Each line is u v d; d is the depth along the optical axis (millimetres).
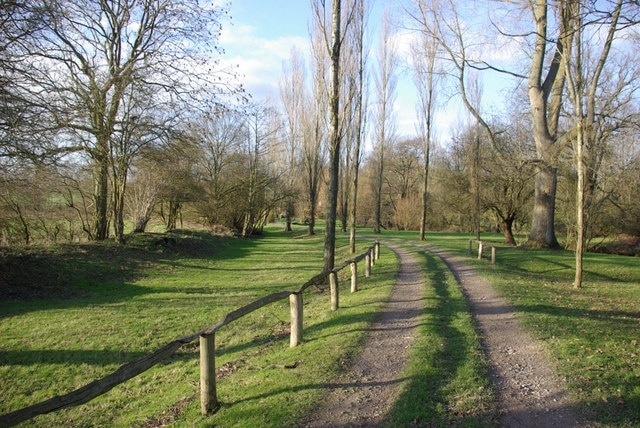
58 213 21203
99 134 17297
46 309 11742
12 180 14297
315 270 20562
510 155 25922
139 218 26500
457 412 4617
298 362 6500
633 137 25234
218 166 40438
